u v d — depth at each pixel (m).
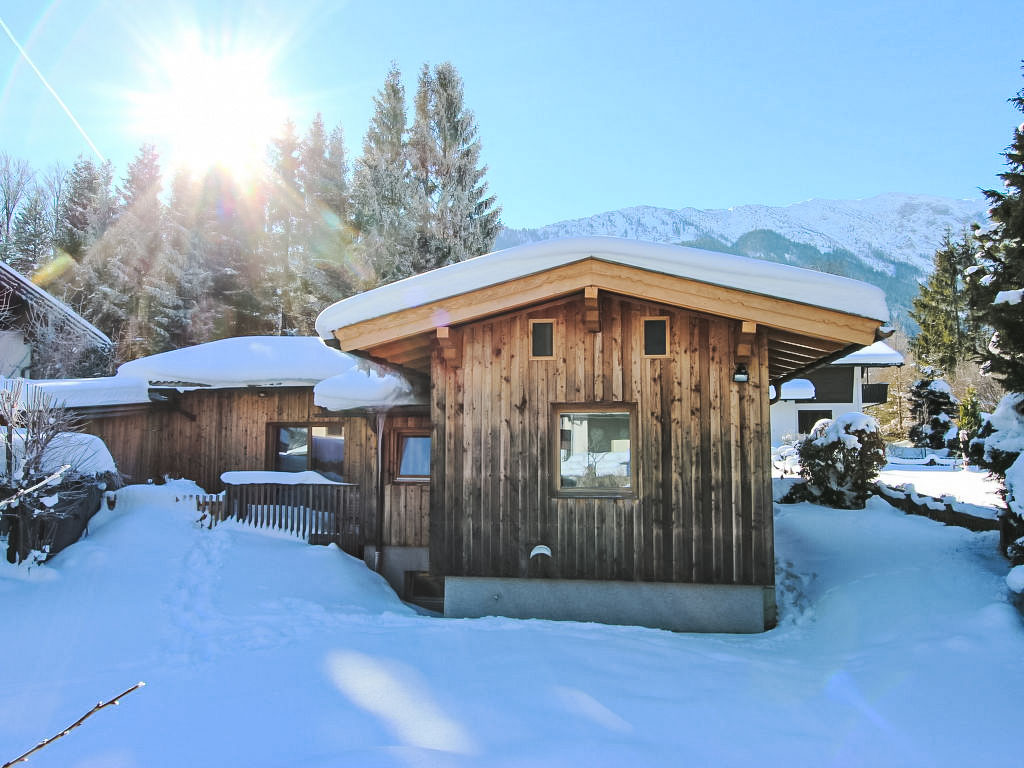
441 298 7.93
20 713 5.31
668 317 8.16
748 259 7.50
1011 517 7.99
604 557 8.02
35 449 9.29
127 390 12.57
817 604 8.17
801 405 34.81
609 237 7.62
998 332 8.61
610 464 8.23
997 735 4.20
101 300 32.75
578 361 8.27
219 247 37.69
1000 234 9.78
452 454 8.41
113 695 5.58
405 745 4.23
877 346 34.59
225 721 4.77
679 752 4.10
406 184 33.22
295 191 39.91
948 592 7.16
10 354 18.52
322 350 13.84
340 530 11.82
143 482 13.19
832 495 12.95
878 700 4.84
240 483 11.98
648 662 5.95
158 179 43.72
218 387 13.16
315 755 4.15
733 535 7.80
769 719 4.62
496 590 8.23
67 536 9.98
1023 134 10.43
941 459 28.89
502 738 4.30
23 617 7.70
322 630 7.45
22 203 38.50
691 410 8.01
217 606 8.48
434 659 6.00
